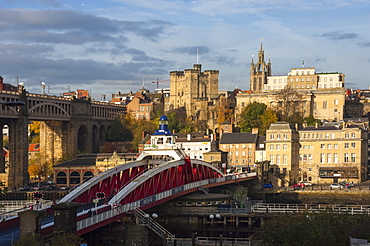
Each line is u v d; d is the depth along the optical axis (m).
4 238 87.12
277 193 194.25
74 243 82.31
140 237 110.12
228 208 151.38
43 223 96.38
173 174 145.75
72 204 88.06
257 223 148.75
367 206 170.25
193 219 149.75
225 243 122.69
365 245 90.06
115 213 105.62
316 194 188.88
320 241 96.06
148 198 121.25
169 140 158.25
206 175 172.50
